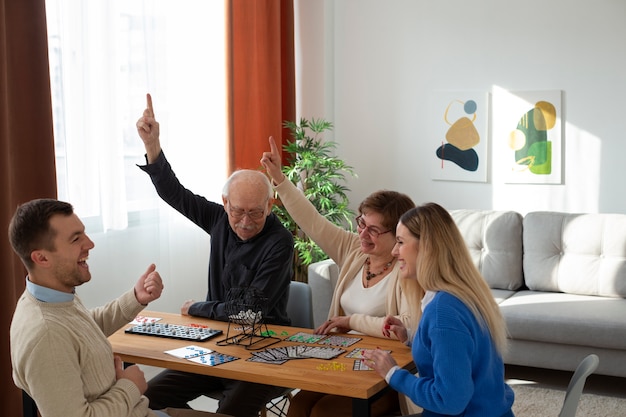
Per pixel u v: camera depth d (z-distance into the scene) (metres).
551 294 4.75
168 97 4.62
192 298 4.89
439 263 2.15
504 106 5.73
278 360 2.43
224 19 5.09
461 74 5.86
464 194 5.92
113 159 4.12
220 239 3.14
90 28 3.99
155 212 4.50
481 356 2.09
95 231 4.08
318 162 5.61
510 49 5.69
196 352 2.53
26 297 2.10
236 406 2.77
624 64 5.39
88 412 2.01
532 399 4.08
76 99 3.91
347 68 6.25
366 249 2.87
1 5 3.29
